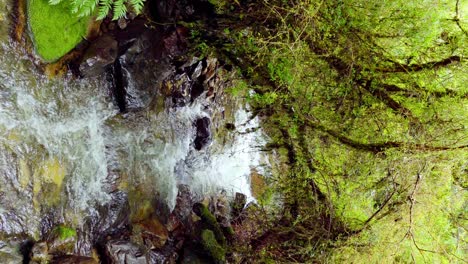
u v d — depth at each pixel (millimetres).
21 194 3609
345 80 5352
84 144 4258
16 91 3557
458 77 5332
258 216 7332
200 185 6594
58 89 3928
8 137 3521
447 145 5305
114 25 4215
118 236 4586
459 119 5355
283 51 4906
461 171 6203
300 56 4883
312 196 6652
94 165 4395
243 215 7355
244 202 7418
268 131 6895
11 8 3412
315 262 6398
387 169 5805
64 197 4031
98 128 4422
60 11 3635
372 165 5867
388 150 5488
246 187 7664
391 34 5137
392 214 5918
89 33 3990
